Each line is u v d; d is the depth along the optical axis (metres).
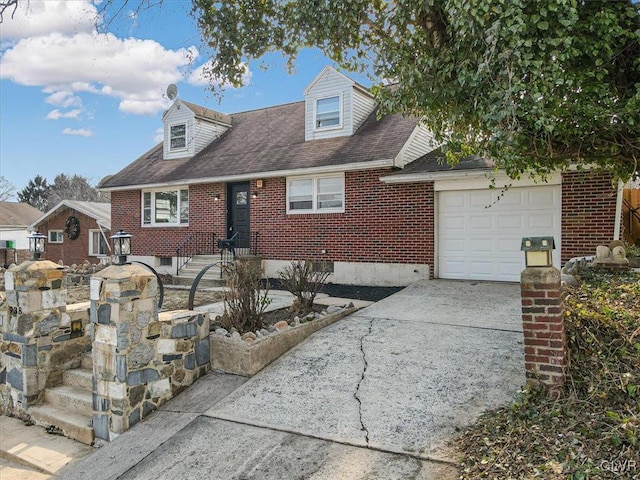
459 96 5.28
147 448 4.41
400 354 5.77
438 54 5.45
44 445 5.11
